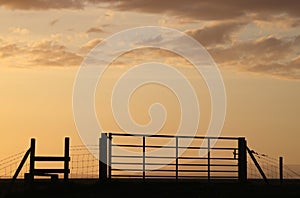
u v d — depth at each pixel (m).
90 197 30.39
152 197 30.78
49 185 33.22
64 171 33.66
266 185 35.53
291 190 33.53
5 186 35.06
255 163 36.66
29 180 33.00
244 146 36.50
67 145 33.69
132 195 31.12
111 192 31.78
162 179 38.66
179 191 32.50
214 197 30.88
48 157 33.38
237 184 35.44
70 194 31.31
